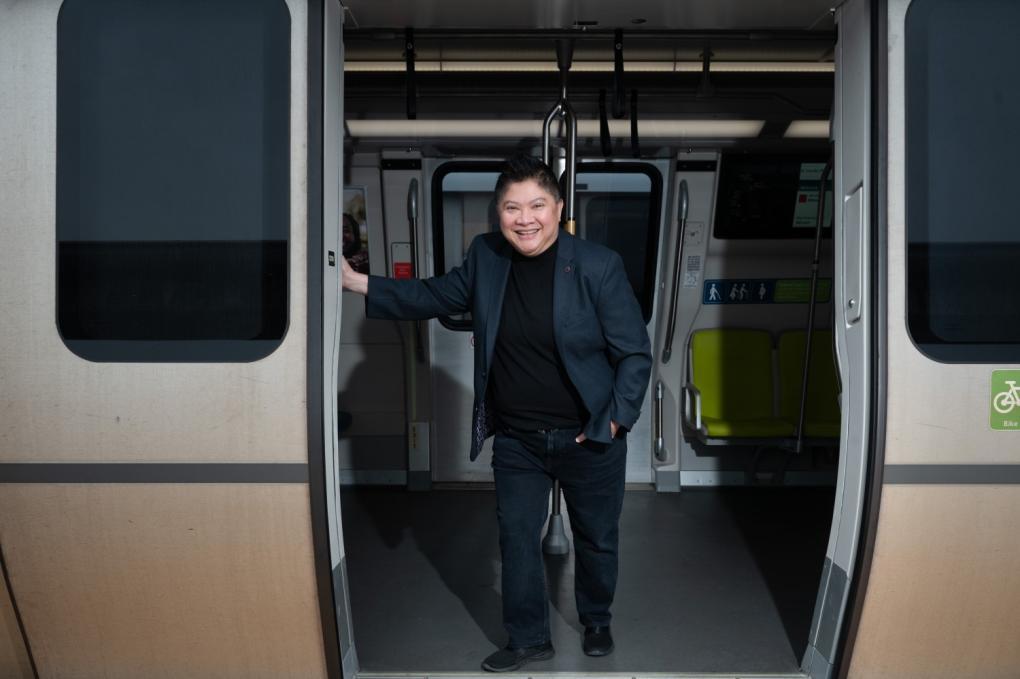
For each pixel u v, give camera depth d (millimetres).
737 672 3404
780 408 6254
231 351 3053
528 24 3742
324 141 3055
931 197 3070
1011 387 3080
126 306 3068
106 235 3064
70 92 3059
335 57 3168
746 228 6004
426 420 6199
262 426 3053
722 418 6184
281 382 3043
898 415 3074
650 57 4777
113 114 3059
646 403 6301
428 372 6164
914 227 3070
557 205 3154
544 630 3465
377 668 3434
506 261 3287
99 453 3084
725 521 5480
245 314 3053
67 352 3070
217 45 3045
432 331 6207
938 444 3084
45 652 3209
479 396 3332
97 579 3148
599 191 6000
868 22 3082
